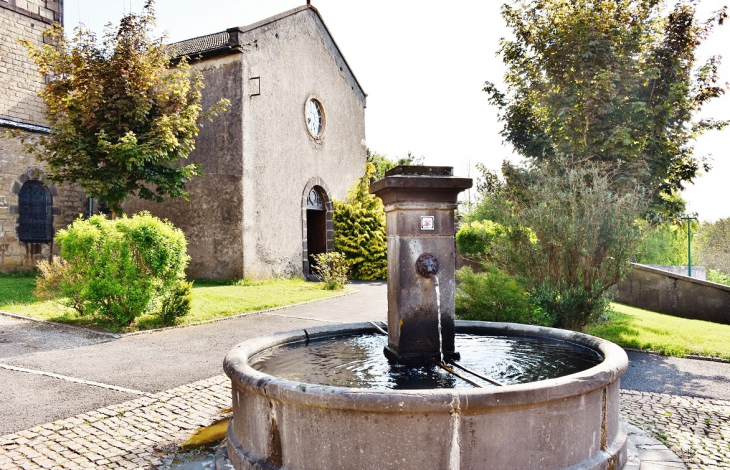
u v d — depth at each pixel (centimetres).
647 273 1140
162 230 811
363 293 1354
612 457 305
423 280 396
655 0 942
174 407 457
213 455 353
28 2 1553
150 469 331
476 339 490
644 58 961
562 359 412
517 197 865
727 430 403
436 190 396
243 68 1428
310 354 431
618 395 335
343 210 1852
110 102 1115
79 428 405
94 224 795
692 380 552
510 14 1028
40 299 962
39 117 1581
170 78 1214
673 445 370
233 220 1418
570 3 974
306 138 1758
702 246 2880
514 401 261
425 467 259
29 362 607
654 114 909
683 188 1053
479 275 820
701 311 1066
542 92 1008
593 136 934
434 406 254
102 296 779
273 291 1262
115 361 616
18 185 1394
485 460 263
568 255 733
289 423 283
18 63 1528
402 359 392
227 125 1434
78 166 1122
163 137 1112
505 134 1153
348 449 266
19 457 349
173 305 847
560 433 280
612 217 726
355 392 262
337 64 1989
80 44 1145
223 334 781
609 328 790
